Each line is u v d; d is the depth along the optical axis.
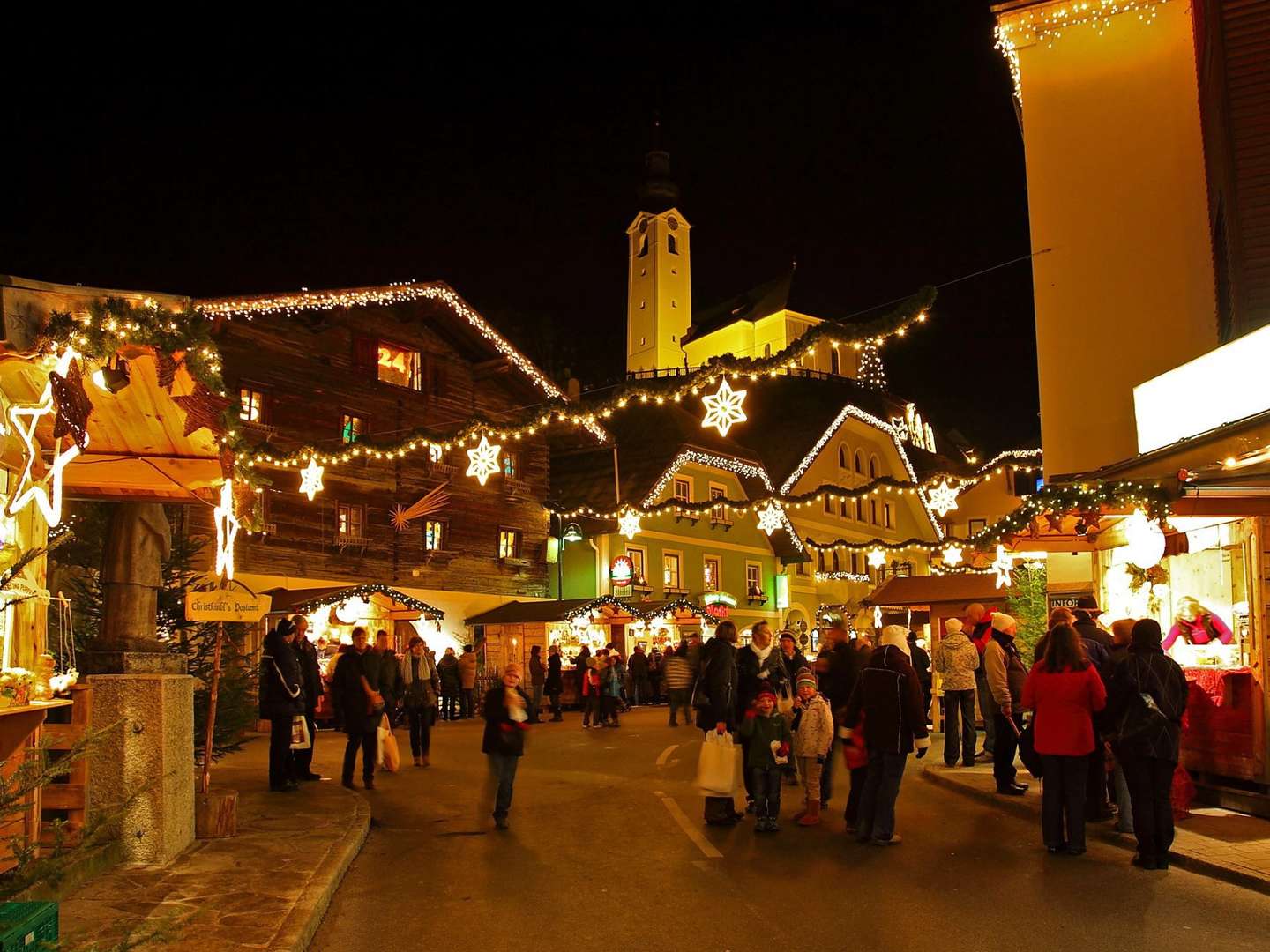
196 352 7.90
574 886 8.23
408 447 19.09
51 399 7.21
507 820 11.16
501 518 35.94
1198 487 10.05
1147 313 16.58
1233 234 13.09
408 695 16.11
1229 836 9.02
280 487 28.73
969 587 23.30
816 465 51.09
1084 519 12.68
